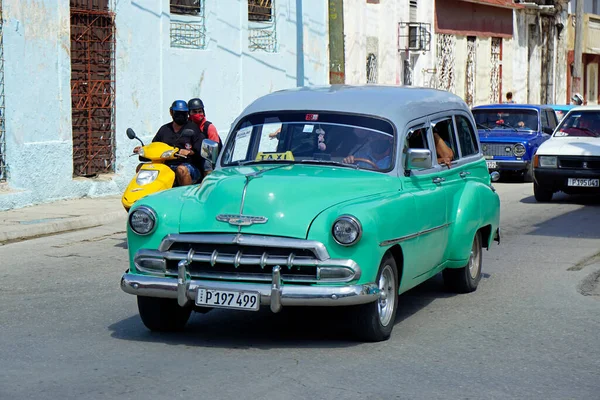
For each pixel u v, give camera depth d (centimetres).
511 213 1728
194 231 743
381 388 653
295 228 723
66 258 1207
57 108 1691
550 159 1861
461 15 3634
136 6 1884
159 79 1958
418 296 995
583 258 1234
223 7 2153
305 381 666
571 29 4828
